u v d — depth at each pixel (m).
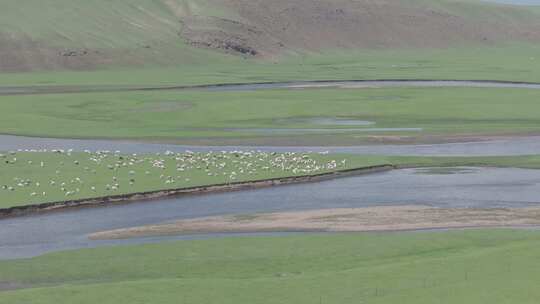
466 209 150.62
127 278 112.19
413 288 102.44
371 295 100.62
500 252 116.69
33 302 99.38
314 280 107.12
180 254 122.25
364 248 124.56
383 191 166.88
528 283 102.00
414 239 128.75
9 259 119.81
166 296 101.69
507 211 148.88
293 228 137.50
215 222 141.75
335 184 174.75
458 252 121.38
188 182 169.00
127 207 152.88
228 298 100.94
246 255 121.81
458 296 98.50
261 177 175.38
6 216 144.88
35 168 182.88
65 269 115.62
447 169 192.12
